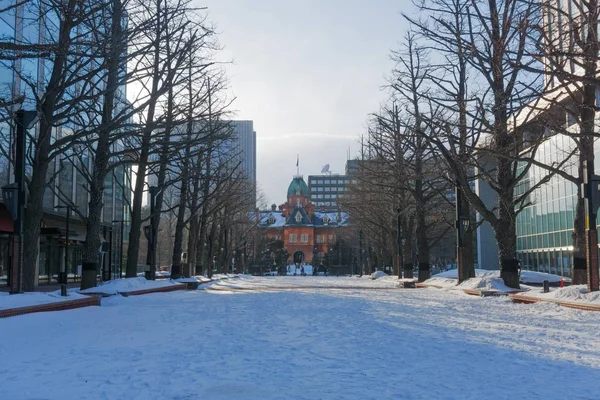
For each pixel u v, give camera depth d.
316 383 7.24
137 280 26.03
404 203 41.34
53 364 8.54
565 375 7.71
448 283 31.25
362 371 8.01
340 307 19.11
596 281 17.42
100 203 23.22
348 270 102.75
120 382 7.32
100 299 19.58
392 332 12.20
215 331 12.43
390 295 26.19
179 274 37.31
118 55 19.61
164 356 9.23
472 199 24.84
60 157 34.44
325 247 145.88
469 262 31.19
